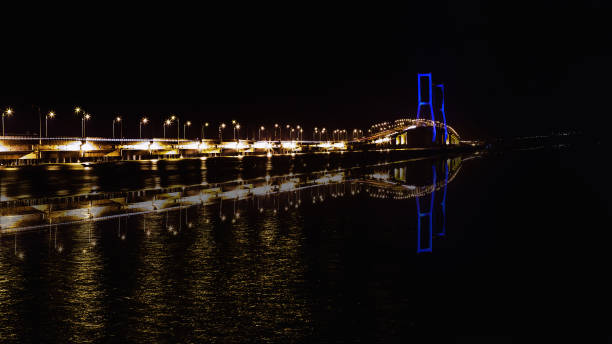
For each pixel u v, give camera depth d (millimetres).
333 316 18438
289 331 17094
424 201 50062
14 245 27328
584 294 21984
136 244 28016
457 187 62656
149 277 22078
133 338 16172
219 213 38938
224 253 26547
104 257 25156
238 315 18172
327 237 31438
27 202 40875
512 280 23922
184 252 26516
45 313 17953
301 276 22953
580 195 55594
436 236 33406
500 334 17812
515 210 45500
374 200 49500
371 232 33594
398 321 18422
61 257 25047
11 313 17906
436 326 18047
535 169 90125
